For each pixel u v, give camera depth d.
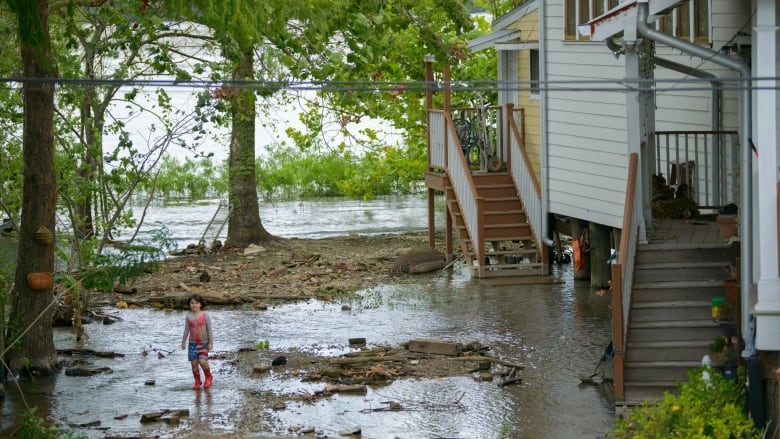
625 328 13.77
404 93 30.22
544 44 21.92
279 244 28.48
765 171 11.28
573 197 21.38
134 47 18.53
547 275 22.81
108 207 21.09
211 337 15.13
